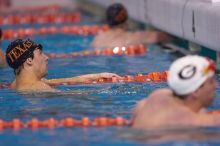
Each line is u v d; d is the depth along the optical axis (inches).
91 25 1197.1
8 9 1456.7
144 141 469.7
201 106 494.6
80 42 1021.2
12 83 695.7
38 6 1493.6
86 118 539.2
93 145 470.0
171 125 488.1
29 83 679.1
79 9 1454.2
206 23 763.4
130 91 662.5
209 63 490.0
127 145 463.8
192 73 487.2
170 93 505.0
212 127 486.0
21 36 1111.6
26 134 507.5
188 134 476.1
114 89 672.4
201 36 784.3
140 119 500.4
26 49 681.0
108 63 844.0
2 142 486.3
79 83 706.8
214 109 571.2
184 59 497.4
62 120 543.5
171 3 885.2
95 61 860.6
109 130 509.4
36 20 1294.3
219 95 623.8
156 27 973.8
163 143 462.0
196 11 792.9
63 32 1134.4
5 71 786.2
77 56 901.8
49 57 895.7
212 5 757.9
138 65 821.9
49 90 669.3
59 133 507.5
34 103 617.3
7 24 1268.5
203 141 462.6
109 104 605.9
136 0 1066.1
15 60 680.4
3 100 632.4
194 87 486.3
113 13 969.5
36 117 564.1
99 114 568.7
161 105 498.3
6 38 1098.1
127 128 507.8
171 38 970.1
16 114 576.4
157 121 492.1
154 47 951.6
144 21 1031.0
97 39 968.3
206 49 855.7
